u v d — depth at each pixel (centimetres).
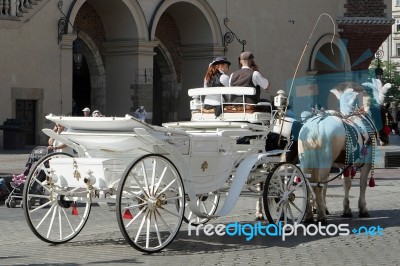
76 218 1666
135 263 1195
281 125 1562
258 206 1638
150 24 4297
